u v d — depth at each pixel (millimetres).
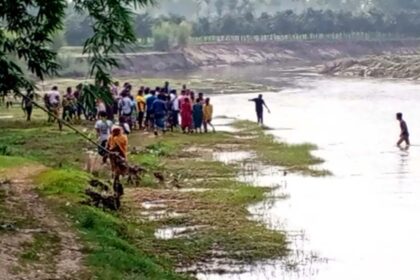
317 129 57312
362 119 64312
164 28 166625
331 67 137500
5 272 17375
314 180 35594
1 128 50406
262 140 49438
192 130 52250
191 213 28078
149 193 31094
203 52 170375
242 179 35531
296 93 94250
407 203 30562
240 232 25625
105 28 18688
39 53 19609
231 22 185125
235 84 108938
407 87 101500
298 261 22656
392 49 192625
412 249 23969
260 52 178000
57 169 29672
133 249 21656
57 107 50312
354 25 197000
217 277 21031
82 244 20438
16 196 24969
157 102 50188
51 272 17906
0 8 18859
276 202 30578
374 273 21703
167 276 19719
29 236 20406
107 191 28312
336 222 27391
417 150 45562
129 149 42156
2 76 19547
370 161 41500
